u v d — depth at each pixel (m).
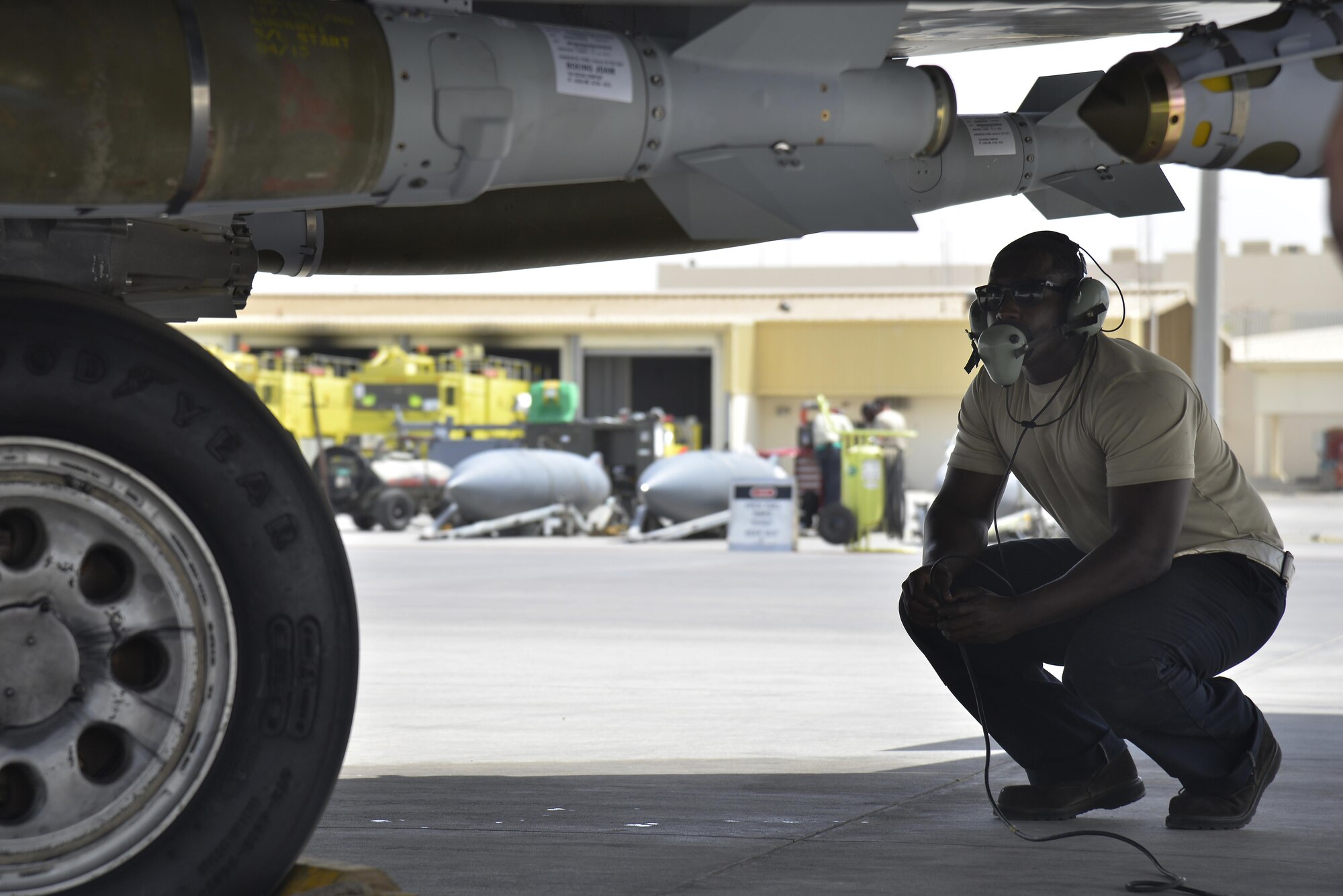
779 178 4.09
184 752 3.41
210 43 3.26
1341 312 137.12
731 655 11.53
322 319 73.44
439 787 6.01
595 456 37.22
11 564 3.32
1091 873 4.52
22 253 3.52
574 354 70.38
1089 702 5.12
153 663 3.46
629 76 3.88
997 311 5.14
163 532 3.41
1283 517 43.12
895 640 12.70
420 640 12.59
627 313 79.31
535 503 33.84
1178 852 4.84
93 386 3.35
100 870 3.33
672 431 45.84
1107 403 5.09
